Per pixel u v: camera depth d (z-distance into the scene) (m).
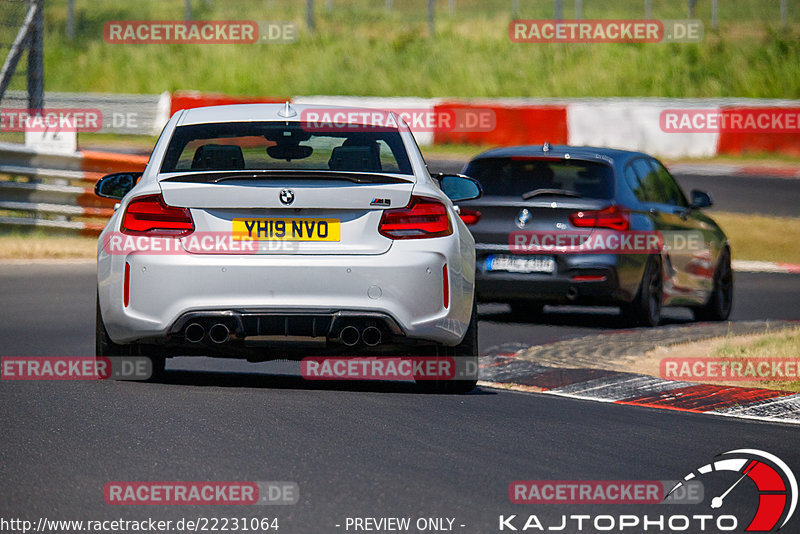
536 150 42.91
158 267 24.61
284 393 26.33
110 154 63.66
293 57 152.75
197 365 31.08
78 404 24.28
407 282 24.81
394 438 22.05
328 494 18.19
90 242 60.47
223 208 24.67
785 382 30.52
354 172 25.48
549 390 29.03
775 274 60.88
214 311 24.47
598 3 184.12
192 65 151.38
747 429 24.64
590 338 38.16
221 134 27.17
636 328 41.50
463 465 20.25
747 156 111.12
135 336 25.00
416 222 25.14
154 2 175.38
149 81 148.75
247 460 20.00
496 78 143.38
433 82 144.75
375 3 198.75
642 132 112.25
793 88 136.50
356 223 24.88
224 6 177.50
